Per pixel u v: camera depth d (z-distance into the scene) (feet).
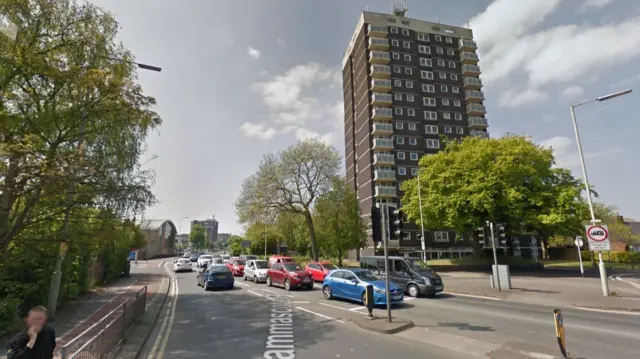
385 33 211.00
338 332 29.86
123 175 36.99
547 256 187.73
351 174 231.91
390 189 186.60
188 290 63.72
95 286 64.18
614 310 40.01
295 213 124.06
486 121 211.20
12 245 32.65
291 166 118.32
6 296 32.35
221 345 25.99
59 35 35.14
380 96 200.03
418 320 34.60
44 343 13.55
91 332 19.54
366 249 190.60
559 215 93.61
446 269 105.60
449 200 103.24
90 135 36.32
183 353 24.02
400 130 199.41
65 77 31.83
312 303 46.68
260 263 81.82
